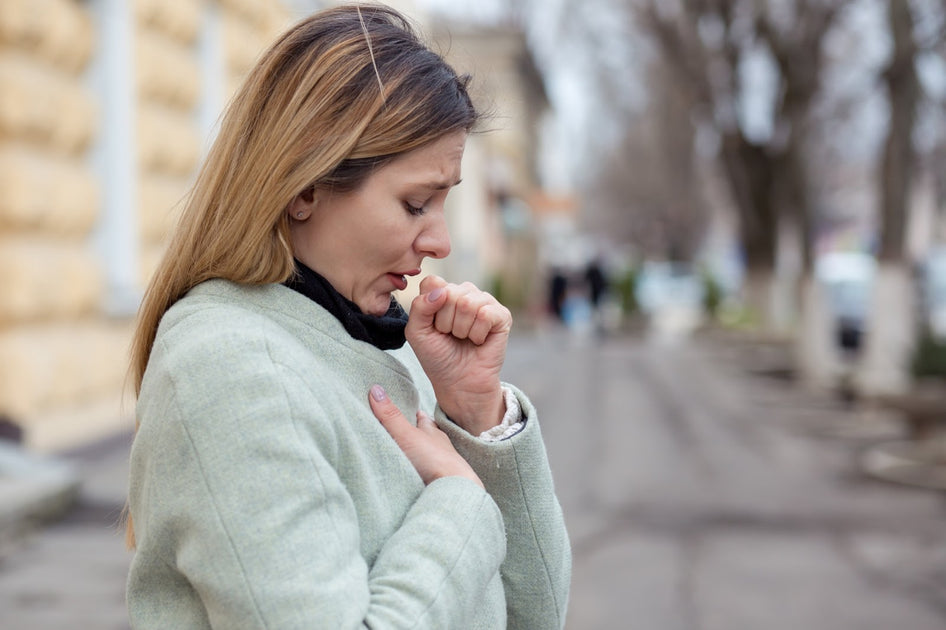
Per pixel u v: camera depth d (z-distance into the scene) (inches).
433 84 47.0
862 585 192.2
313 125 45.3
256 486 41.4
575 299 1184.2
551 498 54.9
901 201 397.1
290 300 47.6
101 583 170.2
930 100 434.3
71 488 217.9
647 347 874.8
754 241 762.8
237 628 40.8
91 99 295.3
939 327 461.1
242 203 45.8
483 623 50.2
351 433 45.9
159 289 48.0
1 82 248.7
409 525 45.8
